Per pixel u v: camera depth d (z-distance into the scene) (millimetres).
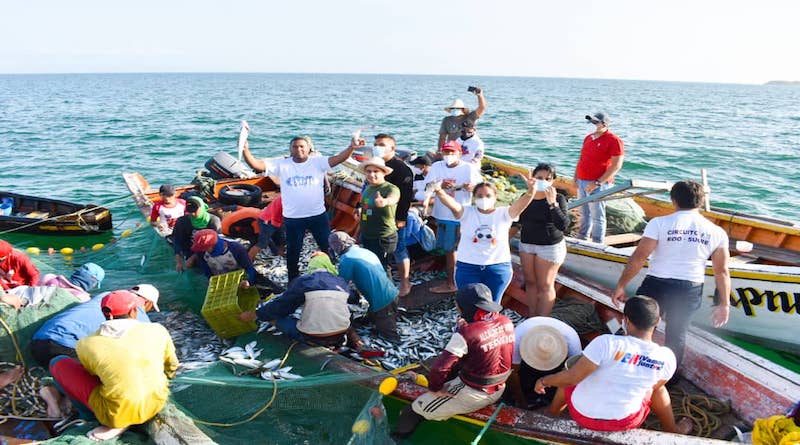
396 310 6727
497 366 4750
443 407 4875
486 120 46094
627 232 9250
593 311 6867
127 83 194375
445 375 4637
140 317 5645
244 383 5422
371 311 6625
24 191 18172
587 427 4570
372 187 6895
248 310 6762
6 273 6531
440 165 7199
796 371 6551
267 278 7891
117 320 4762
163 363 4941
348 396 5410
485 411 5051
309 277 6070
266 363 5809
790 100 129125
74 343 5402
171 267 8844
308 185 7164
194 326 7133
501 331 4727
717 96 147000
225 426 5203
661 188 6691
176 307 7539
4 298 5633
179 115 50281
